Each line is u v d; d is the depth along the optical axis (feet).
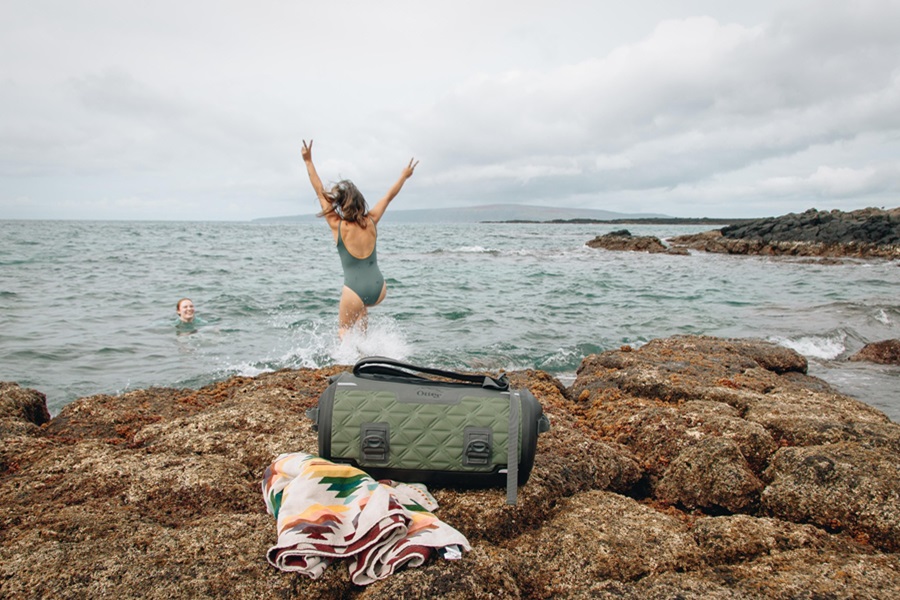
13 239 125.29
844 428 13.74
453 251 115.96
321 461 9.86
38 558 8.48
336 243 23.18
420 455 10.11
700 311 44.32
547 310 42.75
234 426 14.20
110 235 162.50
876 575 8.61
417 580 8.09
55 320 35.70
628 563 9.29
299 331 33.32
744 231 139.85
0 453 12.64
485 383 10.75
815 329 37.50
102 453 12.32
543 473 11.69
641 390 18.48
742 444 13.35
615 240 131.85
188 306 33.73
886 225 113.60
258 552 8.88
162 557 8.71
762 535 9.80
